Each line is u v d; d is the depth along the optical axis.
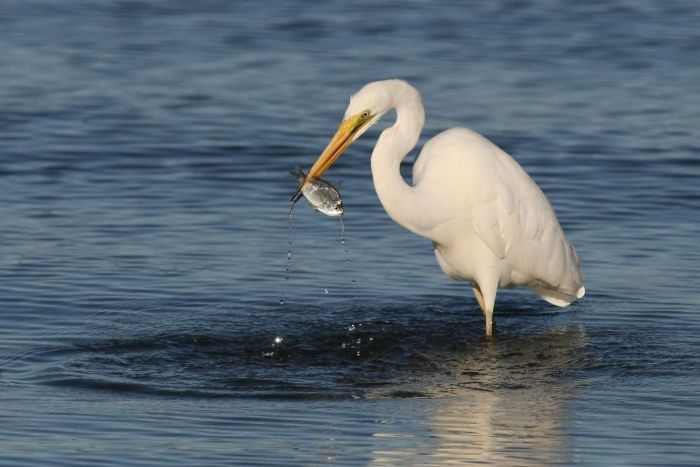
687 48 26.88
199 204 16.67
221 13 30.17
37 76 23.72
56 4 30.75
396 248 15.09
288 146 19.61
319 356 11.67
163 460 8.94
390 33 28.14
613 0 32.31
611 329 12.58
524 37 27.92
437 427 9.73
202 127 20.62
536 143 19.84
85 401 10.20
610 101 22.45
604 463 9.00
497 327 12.77
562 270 12.82
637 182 17.91
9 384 10.55
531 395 10.55
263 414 10.00
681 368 11.31
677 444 9.35
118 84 23.38
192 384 10.73
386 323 12.71
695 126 20.92
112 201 16.70
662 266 14.45
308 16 29.92
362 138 20.38
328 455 9.12
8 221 15.67
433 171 12.12
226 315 12.75
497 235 12.28
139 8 30.61
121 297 13.16
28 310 12.66
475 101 22.31
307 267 14.35
